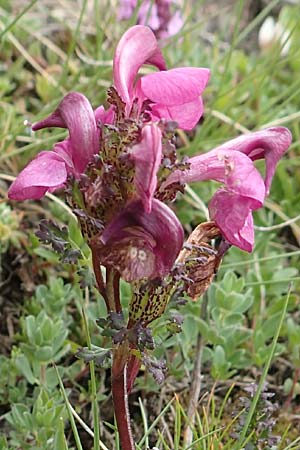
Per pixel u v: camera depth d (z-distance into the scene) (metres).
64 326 0.30
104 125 0.20
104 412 0.30
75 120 0.21
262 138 0.21
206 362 0.31
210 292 0.31
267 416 0.25
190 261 0.21
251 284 0.31
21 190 0.20
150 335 0.21
